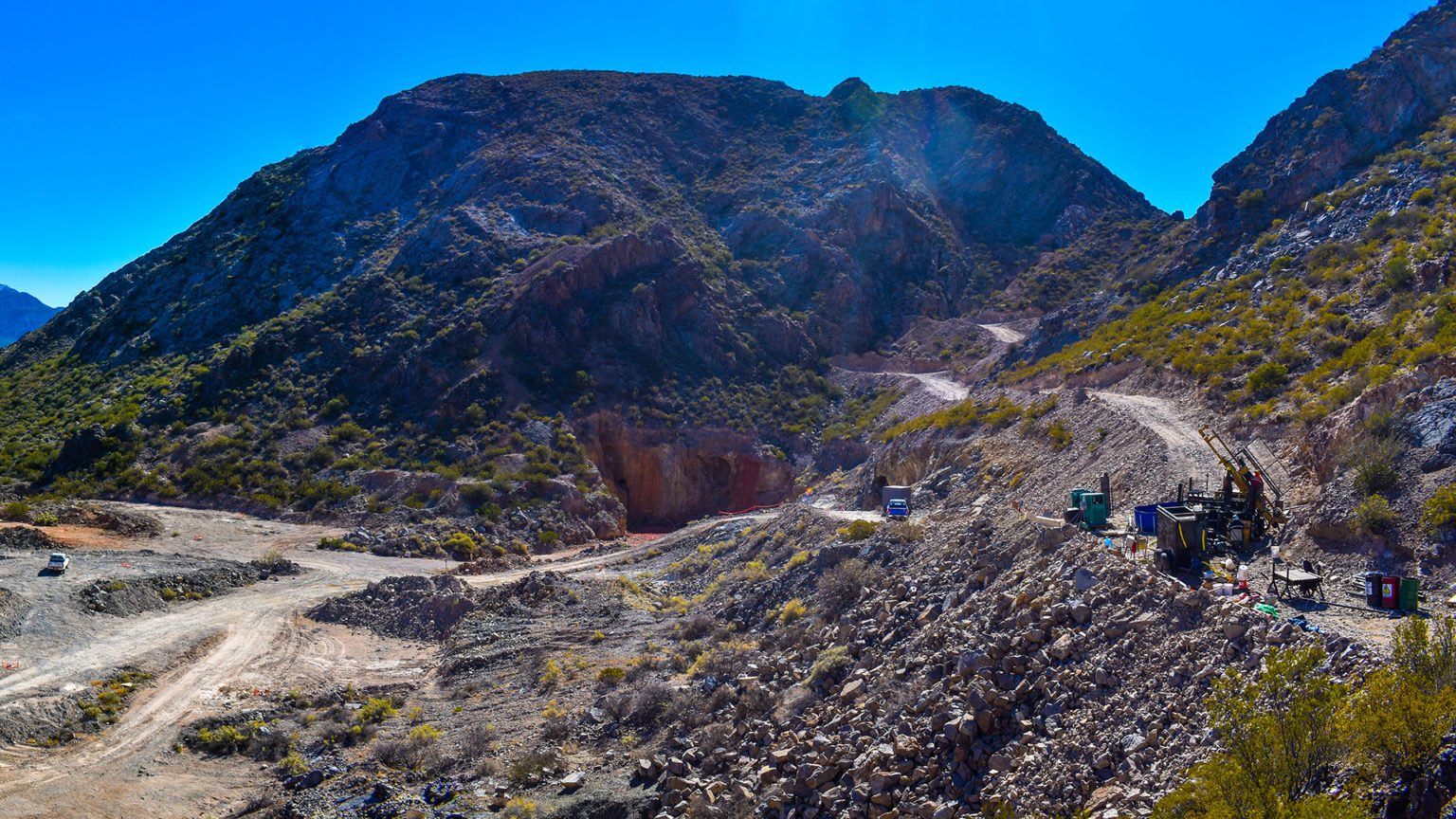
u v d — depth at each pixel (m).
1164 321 60.34
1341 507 22.92
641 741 27.39
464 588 48.94
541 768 26.53
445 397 89.94
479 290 103.94
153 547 63.84
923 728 20.44
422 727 31.70
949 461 53.56
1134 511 29.59
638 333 101.12
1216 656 17.48
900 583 29.44
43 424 97.62
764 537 49.00
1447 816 11.95
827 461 91.81
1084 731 17.88
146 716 34.84
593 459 90.12
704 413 96.75
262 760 31.25
